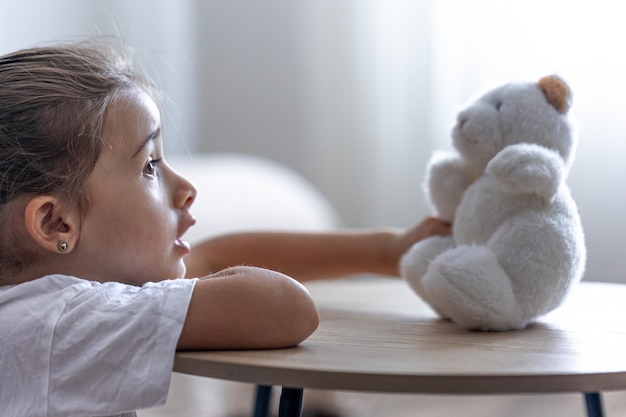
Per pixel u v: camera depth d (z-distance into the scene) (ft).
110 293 2.27
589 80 5.17
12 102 2.47
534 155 2.49
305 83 6.92
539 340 2.35
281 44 6.98
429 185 3.02
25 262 2.47
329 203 6.86
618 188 5.13
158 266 2.57
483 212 2.64
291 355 2.12
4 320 2.27
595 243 5.13
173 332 2.14
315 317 2.31
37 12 6.19
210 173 5.91
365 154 6.67
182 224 2.68
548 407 5.33
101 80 2.57
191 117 7.00
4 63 2.59
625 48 5.10
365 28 6.62
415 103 6.33
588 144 5.16
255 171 6.22
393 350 2.19
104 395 2.12
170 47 6.84
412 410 5.30
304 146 6.95
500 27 5.65
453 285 2.47
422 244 2.95
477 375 1.87
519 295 2.50
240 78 7.09
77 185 2.44
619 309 2.93
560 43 5.31
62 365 2.18
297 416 2.21
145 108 2.58
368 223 6.67
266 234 3.67
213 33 7.04
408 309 3.13
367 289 3.88
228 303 2.21
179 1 6.88
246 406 5.24
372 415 5.18
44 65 2.57
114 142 2.49
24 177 2.42
